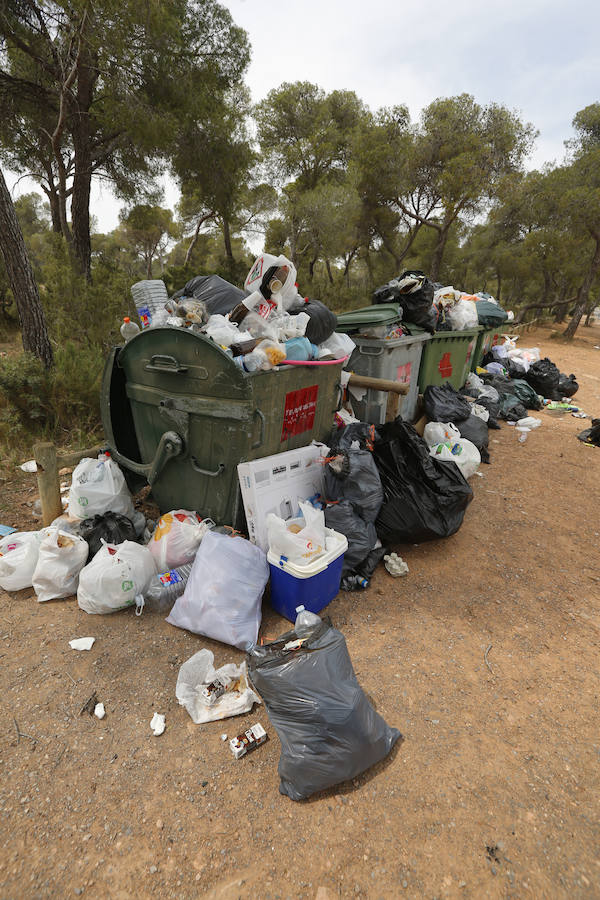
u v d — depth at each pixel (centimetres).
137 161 1141
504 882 157
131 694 225
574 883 157
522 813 179
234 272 1442
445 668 249
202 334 283
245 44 1045
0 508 380
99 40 755
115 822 172
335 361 332
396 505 329
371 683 236
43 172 1295
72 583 287
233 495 298
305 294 1464
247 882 155
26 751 196
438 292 638
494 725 217
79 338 663
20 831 168
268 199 1894
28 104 1055
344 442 343
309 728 181
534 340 1814
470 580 328
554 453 581
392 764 196
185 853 163
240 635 249
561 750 205
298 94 1761
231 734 207
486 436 539
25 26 843
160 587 279
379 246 2050
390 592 309
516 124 1524
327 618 271
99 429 528
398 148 1563
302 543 262
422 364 566
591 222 1684
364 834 170
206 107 1012
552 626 287
